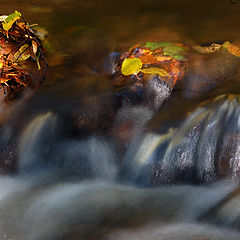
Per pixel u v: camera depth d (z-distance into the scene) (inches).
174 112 168.6
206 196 144.9
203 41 228.2
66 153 169.5
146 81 178.1
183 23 253.0
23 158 167.6
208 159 156.1
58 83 185.0
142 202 143.6
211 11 273.1
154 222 133.6
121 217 136.2
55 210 140.7
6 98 179.8
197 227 130.6
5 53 184.1
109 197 147.1
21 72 184.2
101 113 172.2
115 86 180.4
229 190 146.5
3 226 134.2
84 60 201.3
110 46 213.2
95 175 162.2
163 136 159.9
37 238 128.3
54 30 233.0
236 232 127.0
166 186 153.2
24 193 152.6
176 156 156.1
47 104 175.9
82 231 129.9
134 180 156.9
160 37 226.8
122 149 164.6
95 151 167.8
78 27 238.7
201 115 164.1
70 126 171.3
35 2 279.1
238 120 161.2
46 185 157.6
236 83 185.8
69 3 280.8
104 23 249.6
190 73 186.9
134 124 168.6
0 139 169.6
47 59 199.3
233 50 215.8
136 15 264.1
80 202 144.3
